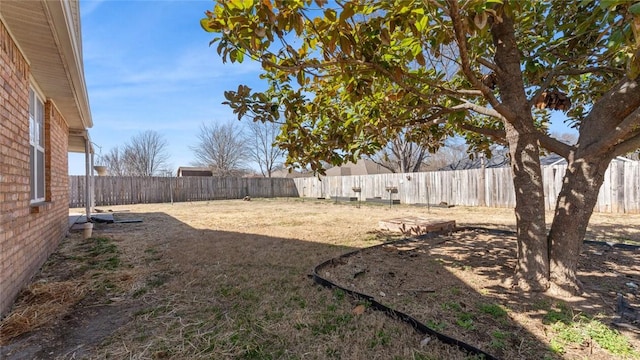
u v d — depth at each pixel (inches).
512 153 114.0
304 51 101.4
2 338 84.8
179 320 93.7
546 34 131.6
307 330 86.3
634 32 51.6
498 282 116.9
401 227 236.7
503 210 390.9
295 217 348.5
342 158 135.3
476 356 70.7
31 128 159.5
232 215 379.9
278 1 68.4
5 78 109.9
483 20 65.8
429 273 130.2
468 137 179.6
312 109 130.7
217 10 76.4
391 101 123.7
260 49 79.5
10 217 110.2
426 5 71.9
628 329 80.9
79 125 271.7
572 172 103.9
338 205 526.6
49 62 141.3
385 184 599.5
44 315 98.6
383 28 79.6
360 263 147.6
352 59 84.8
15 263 114.3
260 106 104.4
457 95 114.8
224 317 95.2
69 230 263.3
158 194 652.7
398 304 99.4
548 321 85.7
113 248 192.2
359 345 78.5
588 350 72.2
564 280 103.3
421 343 78.0
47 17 106.7
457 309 94.5
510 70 110.4
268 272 138.1
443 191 499.5
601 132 98.2
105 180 581.9
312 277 128.0
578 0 96.3
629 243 180.2
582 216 102.3
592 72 122.5
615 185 323.0
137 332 87.1
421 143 179.0
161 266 150.9
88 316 97.8
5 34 110.7
